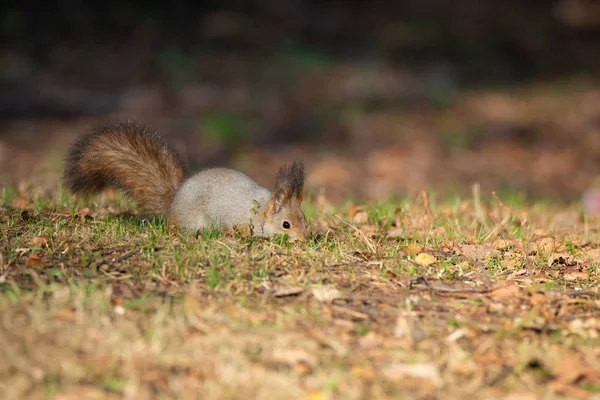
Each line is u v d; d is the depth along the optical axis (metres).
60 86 28.52
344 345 7.37
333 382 6.62
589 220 14.00
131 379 6.49
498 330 7.80
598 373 7.06
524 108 30.28
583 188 23.12
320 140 26.00
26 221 10.57
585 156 25.94
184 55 32.47
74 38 32.56
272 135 26.14
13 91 27.61
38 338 6.94
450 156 25.20
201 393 6.40
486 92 31.92
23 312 7.41
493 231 11.41
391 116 28.34
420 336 7.61
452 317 8.12
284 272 9.03
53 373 6.52
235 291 8.41
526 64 36.12
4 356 6.65
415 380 6.83
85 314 7.47
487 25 39.94
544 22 41.59
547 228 12.55
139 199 11.28
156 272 8.77
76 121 25.30
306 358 6.98
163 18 35.44
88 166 11.34
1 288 8.08
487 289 8.77
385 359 7.14
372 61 34.22
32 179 17.00
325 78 31.77
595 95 32.25
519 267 9.83
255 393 6.43
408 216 12.33
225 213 10.75
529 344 7.53
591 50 38.72
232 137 25.41
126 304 7.77
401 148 25.50
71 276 8.55
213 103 28.33
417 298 8.52
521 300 8.59
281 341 7.23
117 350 6.87
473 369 7.02
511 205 15.00
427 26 38.91
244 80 30.88
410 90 31.17
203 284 8.54
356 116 27.94
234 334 7.29
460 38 37.94
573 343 7.62
